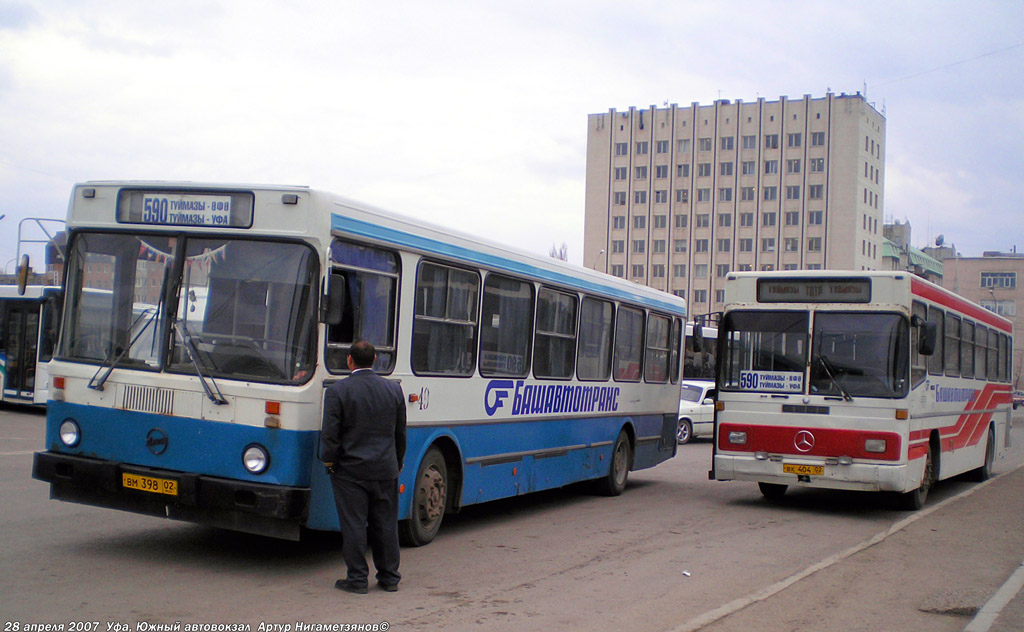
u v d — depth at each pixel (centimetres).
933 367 1364
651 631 649
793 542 1038
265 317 738
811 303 1258
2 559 754
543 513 1184
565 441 1191
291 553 831
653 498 1373
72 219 805
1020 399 7731
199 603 654
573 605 711
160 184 775
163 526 918
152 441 752
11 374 2322
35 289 2292
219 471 729
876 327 1223
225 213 754
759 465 1254
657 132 9481
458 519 1105
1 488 1104
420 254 873
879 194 9350
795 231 8888
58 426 789
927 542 1057
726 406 1286
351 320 780
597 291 1263
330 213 746
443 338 917
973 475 1805
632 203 9562
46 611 612
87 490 778
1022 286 8638
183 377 746
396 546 728
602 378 1298
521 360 1069
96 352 785
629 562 888
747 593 779
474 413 972
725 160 9188
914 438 1243
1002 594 793
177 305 761
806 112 8894
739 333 1290
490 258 996
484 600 712
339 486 707
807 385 1241
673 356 1589
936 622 709
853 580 844
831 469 1214
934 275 10494
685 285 9294
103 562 758
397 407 724
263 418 720
